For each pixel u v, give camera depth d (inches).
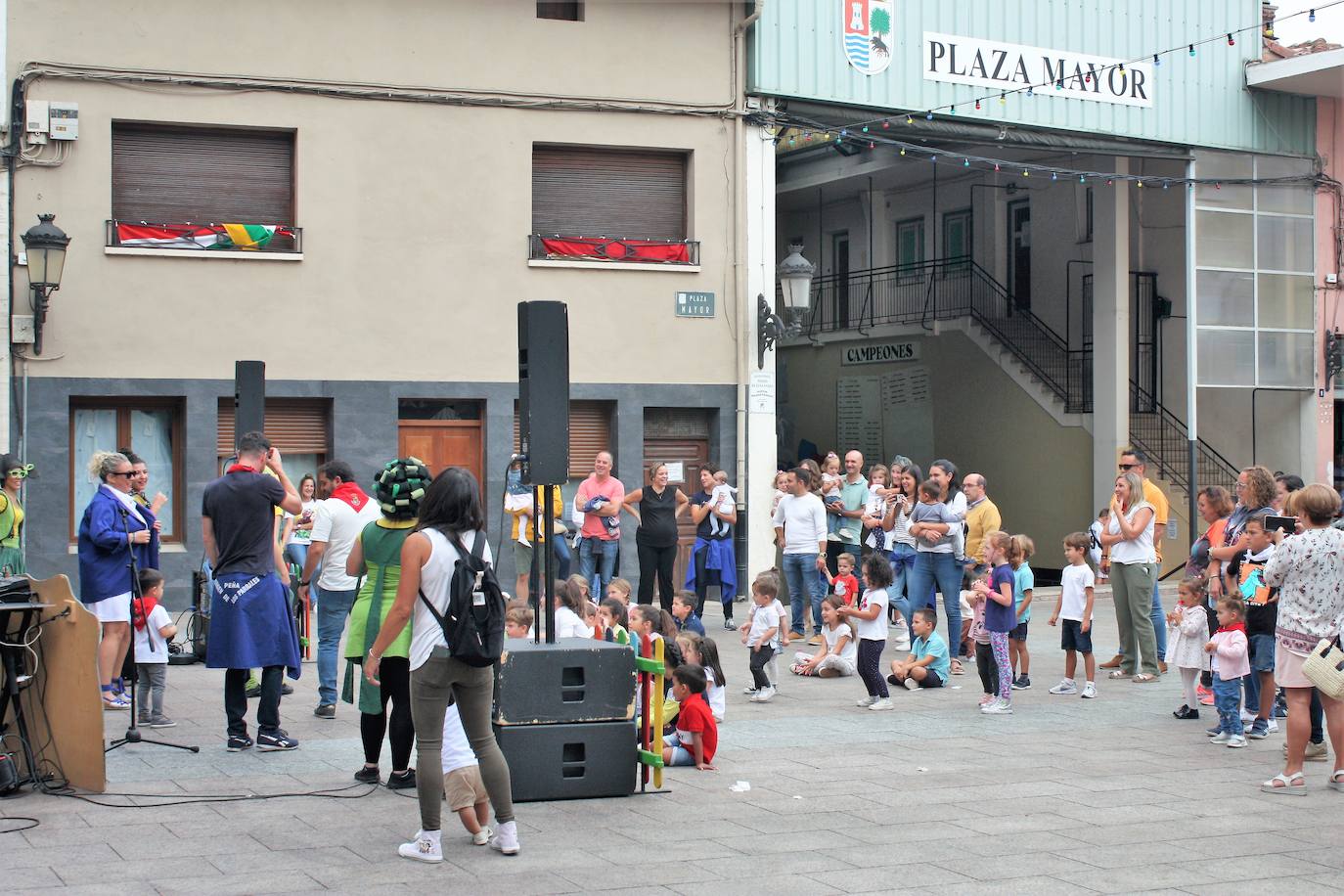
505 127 745.6
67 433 672.4
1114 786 344.2
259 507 370.0
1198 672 445.4
